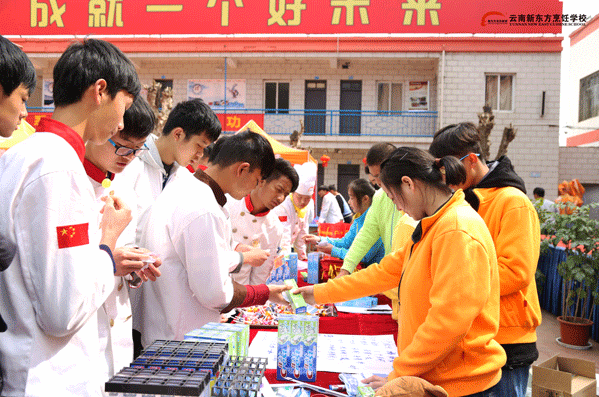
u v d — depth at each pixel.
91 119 0.96
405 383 1.04
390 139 11.59
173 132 1.77
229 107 12.36
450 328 1.13
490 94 11.07
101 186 1.31
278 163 2.28
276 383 1.38
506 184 1.59
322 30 10.50
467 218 1.20
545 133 11.00
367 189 3.17
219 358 1.03
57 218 0.84
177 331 1.40
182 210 1.36
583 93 13.85
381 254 2.84
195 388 0.86
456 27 10.45
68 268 0.85
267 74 12.34
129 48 11.23
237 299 1.47
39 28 10.59
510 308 1.51
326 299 1.71
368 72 12.25
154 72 12.35
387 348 1.67
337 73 12.32
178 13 10.54
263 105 12.41
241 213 2.42
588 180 11.57
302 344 1.39
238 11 10.50
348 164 12.84
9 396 0.85
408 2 10.36
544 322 4.80
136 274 1.27
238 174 1.45
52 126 0.92
